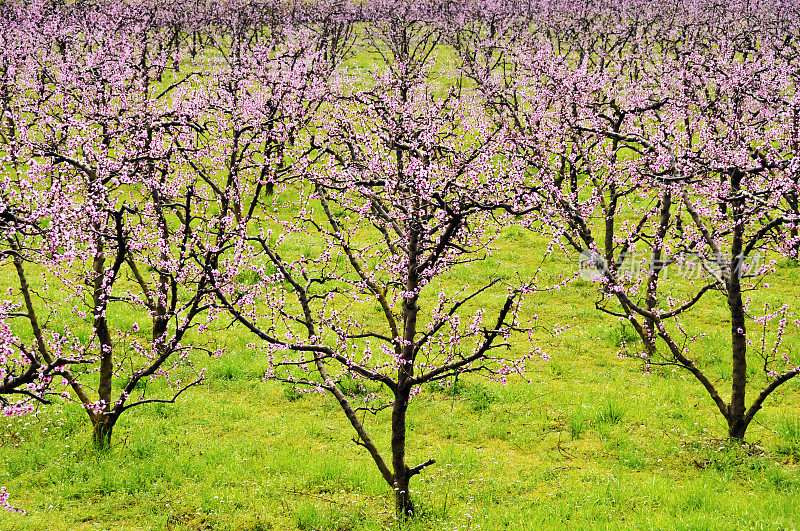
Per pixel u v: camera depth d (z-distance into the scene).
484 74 45.50
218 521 11.98
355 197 21.06
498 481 13.54
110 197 13.99
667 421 16.16
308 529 11.85
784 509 11.71
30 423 15.26
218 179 31.53
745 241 15.88
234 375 18.53
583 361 19.83
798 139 21.08
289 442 15.28
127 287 24.06
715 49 42.81
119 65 31.44
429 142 15.25
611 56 48.34
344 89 39.12
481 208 11.87
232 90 30.19
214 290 12.75
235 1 70.75
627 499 12.61
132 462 13.86
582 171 20.22
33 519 11.75
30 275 24.09
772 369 18.72
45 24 53.88
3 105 21.47
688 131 22.84
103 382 14.27
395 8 70.25
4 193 10.44
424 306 23.28
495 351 20.08
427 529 11.71
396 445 12.09
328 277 14.62
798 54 33.03
